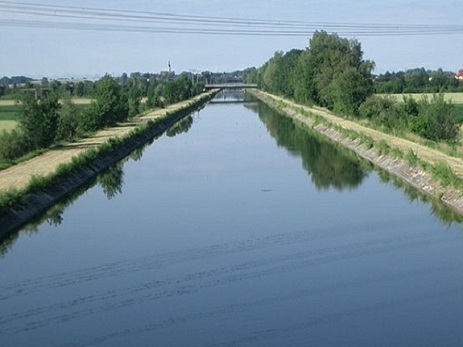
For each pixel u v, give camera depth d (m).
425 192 35.47
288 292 21.36
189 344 17.80
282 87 121.44
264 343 17.77
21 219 30.38
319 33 90.69
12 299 21.25
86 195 37.78
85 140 58.62
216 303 20.56
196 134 71.81
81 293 21.66
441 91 71.81
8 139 47.69
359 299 20.70
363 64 74.06
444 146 45.22
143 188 39.47
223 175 43.31
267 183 39.97
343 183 39.44
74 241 27.81
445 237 27.20
